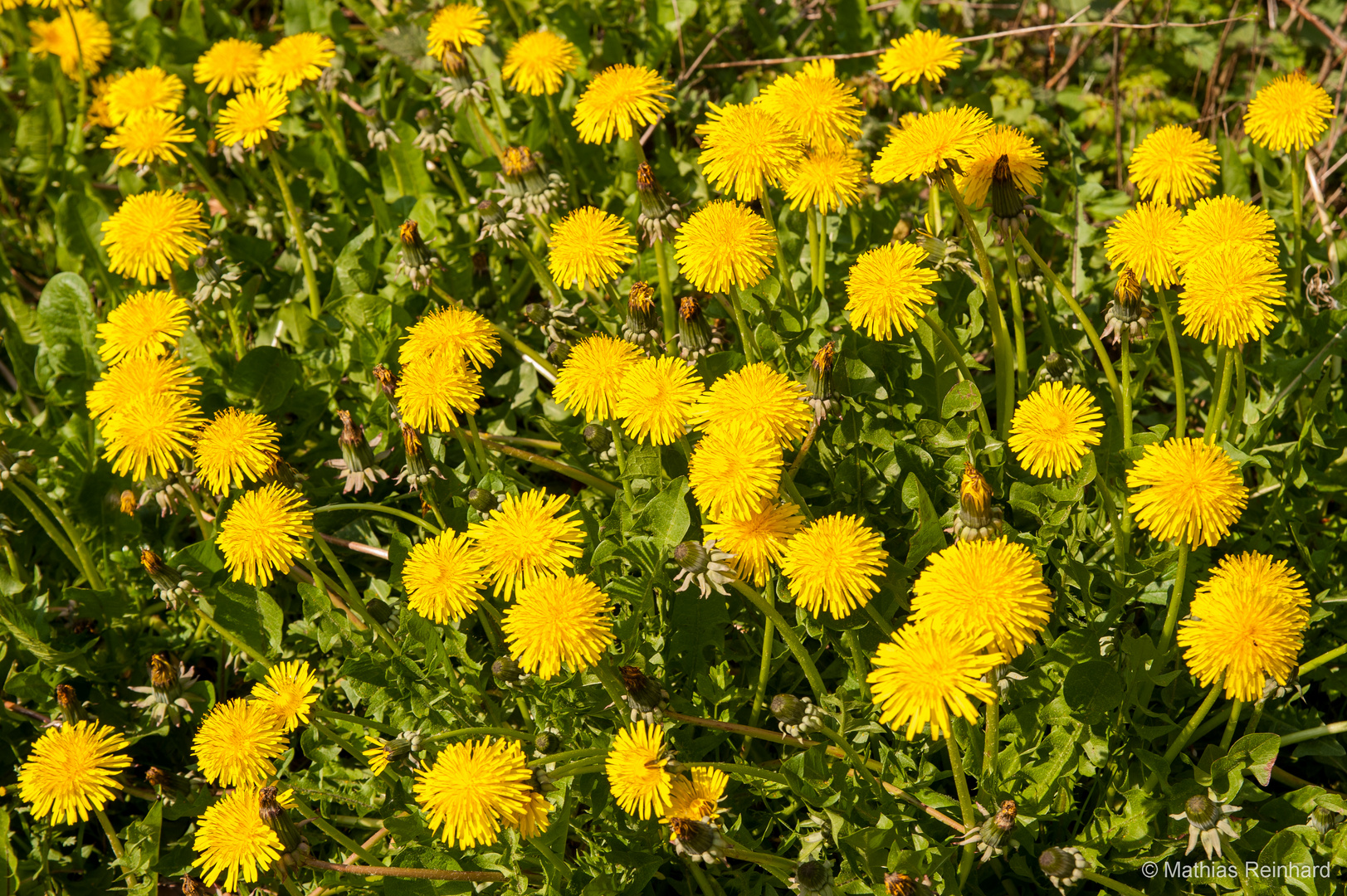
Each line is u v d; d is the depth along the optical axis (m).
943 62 1.43
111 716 1.43
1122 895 1.31
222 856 1.31
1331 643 1.40
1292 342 1.45
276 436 1.38
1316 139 1.41
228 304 1.47
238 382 1.47
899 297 1.34
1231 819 1.34
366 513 1.47
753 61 1.62
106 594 1.45
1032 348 1.50
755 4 1.67
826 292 1.48
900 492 1.41
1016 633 1.26
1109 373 1.38
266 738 1.33
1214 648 1.28
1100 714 1.34
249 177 1.57
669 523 1.36
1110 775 1.36
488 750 1.29
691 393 1.34
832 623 1.37
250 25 1.69
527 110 1.60
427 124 1.54
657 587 1.38
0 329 1.56
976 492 1.31
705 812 1.30
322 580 1.39
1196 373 1.48
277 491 1.35
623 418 1.39
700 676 1.38
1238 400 1.40
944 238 1.42
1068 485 1.37
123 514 1.48
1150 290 1.44
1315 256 1.49
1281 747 1.39
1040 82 1.72
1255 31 1.67
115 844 1.37
